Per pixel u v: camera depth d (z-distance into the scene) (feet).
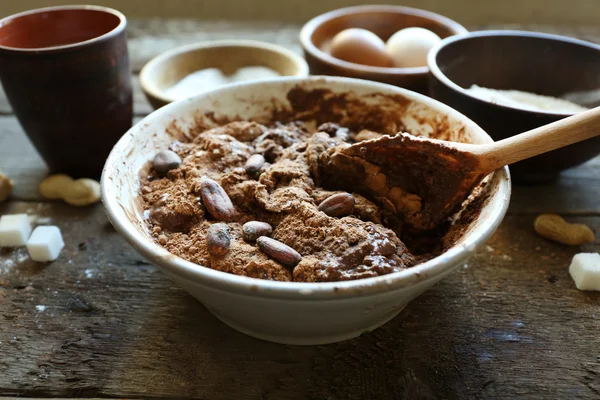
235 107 1.38
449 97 1.38
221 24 2.31
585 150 1.33
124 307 1.22
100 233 1.39
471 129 1.22
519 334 1.17
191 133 1.34
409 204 1.17
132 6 2.77
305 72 1.60
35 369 1.11
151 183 1.24
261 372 1.11
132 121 1.65
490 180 1.14
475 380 1.09
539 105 1.54
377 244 1.06
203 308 1.22
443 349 1.14
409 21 1.91
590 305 1.22
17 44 1.52
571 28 2.24
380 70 1.58
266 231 1.11
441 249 1.15
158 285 1.27
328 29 1.89
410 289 0.95
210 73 1.78
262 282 0.92
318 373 1.10
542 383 1.09
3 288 1.26
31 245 1.29
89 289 1.26
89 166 1.54
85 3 2.78
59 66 1.36
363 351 1.14
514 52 1.58
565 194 1.49
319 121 1.43
